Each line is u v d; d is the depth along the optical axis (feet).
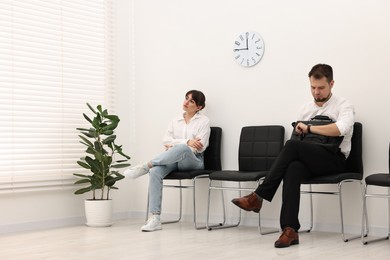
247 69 15.67
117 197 17.87
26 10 15.58
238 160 15.28
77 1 16.94
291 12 14.88
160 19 17.69
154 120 17.79
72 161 16.58
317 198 14.30
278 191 14.96
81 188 16.72
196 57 16.80
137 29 18.28
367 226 12.86
